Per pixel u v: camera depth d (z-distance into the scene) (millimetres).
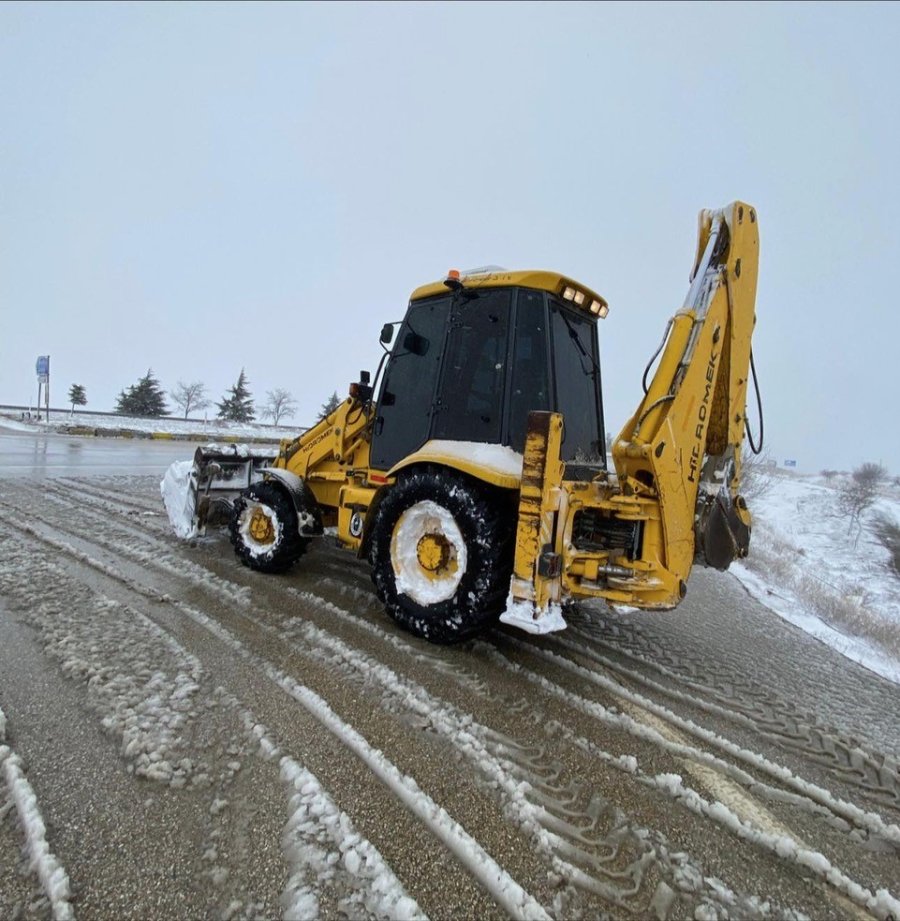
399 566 3207
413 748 1992
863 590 11547
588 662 3057
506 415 3139
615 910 1402
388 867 1442
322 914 1286
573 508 2764
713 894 1487
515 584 2646
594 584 2811
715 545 3078
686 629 4035
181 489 4855
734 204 3141
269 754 1858
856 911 1476
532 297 3283
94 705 2068
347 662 2650
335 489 4477
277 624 3080
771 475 29547
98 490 7453
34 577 3455
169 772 1728
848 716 2779
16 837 1451
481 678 2637
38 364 23375
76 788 1636
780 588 6488
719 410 3227
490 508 2867
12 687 2162
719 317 3111
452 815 1671
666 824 1749
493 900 1388
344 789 1730
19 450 12977
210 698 2191
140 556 4227
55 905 1257
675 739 2293
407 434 3748
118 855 1411
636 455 2828
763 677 3193
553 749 2109
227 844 1469
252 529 4273
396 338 3980
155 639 2688
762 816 1853
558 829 1670
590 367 3871
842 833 1819
